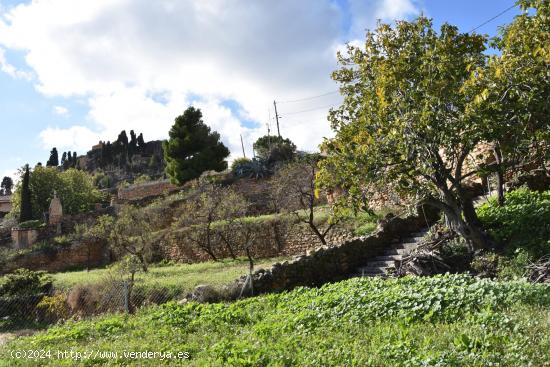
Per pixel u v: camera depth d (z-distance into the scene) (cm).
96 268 3136
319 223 2280
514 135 1241
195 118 4666
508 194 1608
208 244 2556
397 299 888
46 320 1633
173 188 4431
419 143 1235
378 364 610
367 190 1391
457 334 665
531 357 559
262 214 2984
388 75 1320
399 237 1762
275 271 1444
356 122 1412
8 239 3747
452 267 1345
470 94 1188
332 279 1569
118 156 10625
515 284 900
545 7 1105
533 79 1133
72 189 5019
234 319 1039
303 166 2458
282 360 677
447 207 1373
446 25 1352
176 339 914
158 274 2084
